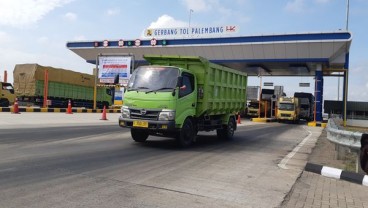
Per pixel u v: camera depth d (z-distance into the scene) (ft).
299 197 22.20
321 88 123.24
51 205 17.21
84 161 28.19
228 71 50.29
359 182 26.94
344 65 123.85
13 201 17.43
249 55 123.13
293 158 37.73
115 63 109.70
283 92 155.74
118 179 23.13
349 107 157.69
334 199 22.31
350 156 38.45
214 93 45.34
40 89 117.50
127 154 33.27
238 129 75.72
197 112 42.60
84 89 136.87
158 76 39.60
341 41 108.78
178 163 30.30
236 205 19.39
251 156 37.17
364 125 149.18
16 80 118.32
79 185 21.04
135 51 135.54
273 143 51.47
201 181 24.16
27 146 33.81
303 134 73.36
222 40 122.52
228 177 26.04
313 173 30.04
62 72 124.57
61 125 58.70
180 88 38.75
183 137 40.11
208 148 41.27
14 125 54.03
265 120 129.18
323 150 44.47
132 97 38.99
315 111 122.52
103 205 17.76
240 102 57.00
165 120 37.47
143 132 41.24
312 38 111.55
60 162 27.12
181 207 18.33
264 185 24.43
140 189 21.09
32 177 22.13
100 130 53.57
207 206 18.81
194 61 42.96
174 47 129.18
